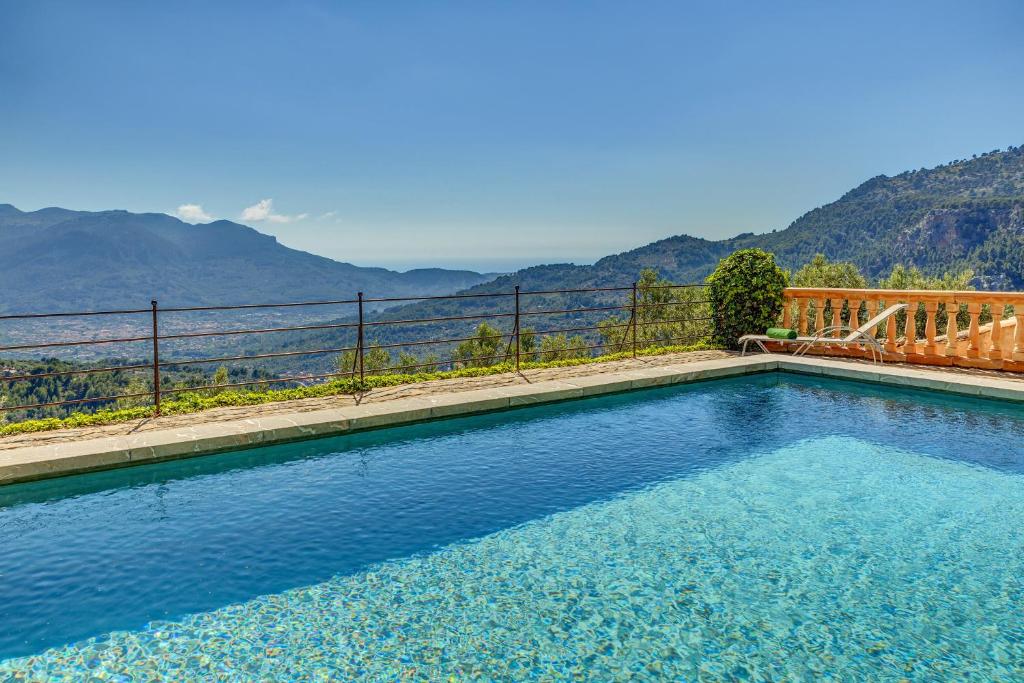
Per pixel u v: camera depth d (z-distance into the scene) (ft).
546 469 18.85
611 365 31.45
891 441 21.15
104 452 17.51
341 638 10.43
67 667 9.65
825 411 24.99
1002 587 11.98
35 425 20.07
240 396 24.18
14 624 10.84
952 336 29.17
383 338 345.51
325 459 19.74
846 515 15.42
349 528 14.79
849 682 9.19
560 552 13.55
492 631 10.62
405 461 19.54
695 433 22.34
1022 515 15.31
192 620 10.97
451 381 27.76
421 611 11.27
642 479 17.99
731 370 30.58
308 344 547.08
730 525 14.87
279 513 15.66
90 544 13.93
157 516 15.43
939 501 16.24
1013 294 27.12
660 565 12.94
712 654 9.92
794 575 12.51
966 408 24.94
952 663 9.65
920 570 12.67
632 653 9.96
